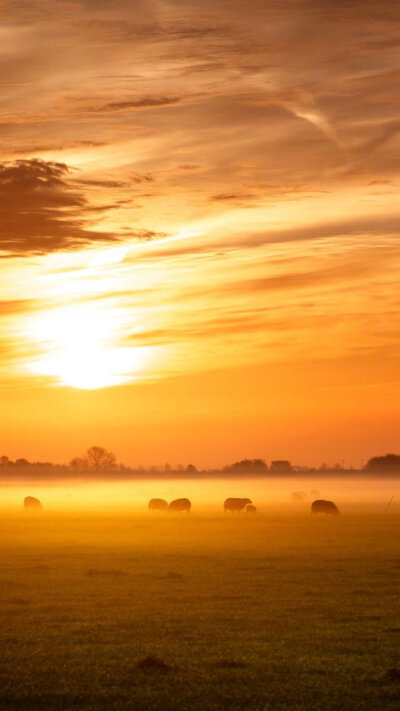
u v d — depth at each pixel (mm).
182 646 30344
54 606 39188
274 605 39531
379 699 23328
